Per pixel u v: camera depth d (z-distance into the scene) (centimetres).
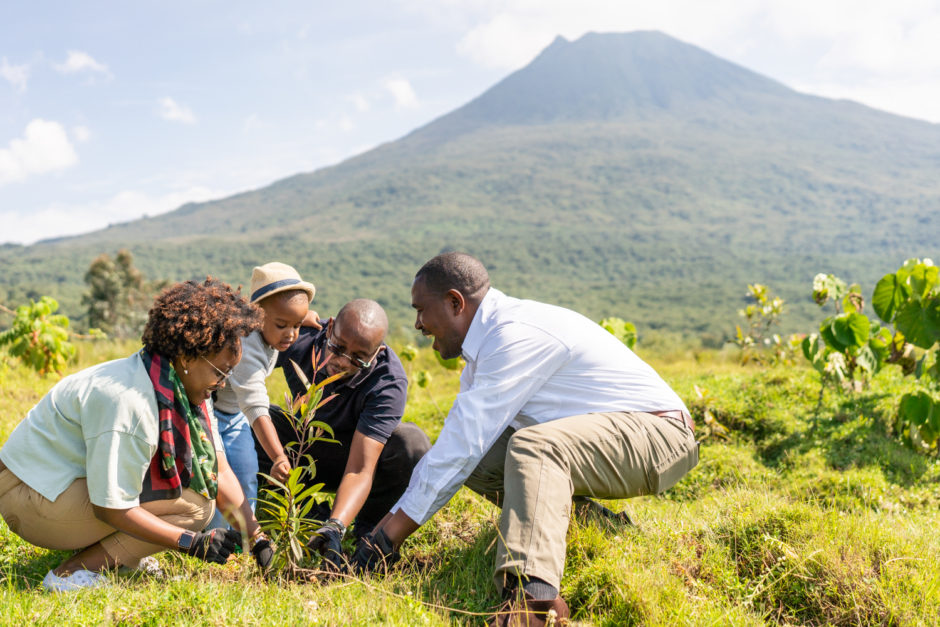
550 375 329
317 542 327
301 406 321
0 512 298
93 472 279
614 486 315
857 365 668
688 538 349
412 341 1243
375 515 387
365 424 353
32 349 820
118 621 253
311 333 391
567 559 326
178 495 297
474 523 390
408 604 279
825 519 351
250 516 330
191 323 280
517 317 332
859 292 645
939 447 575
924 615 283
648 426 321
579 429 306
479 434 314
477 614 282
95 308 6134
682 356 1300
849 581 304
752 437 617
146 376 285
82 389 282
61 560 338
